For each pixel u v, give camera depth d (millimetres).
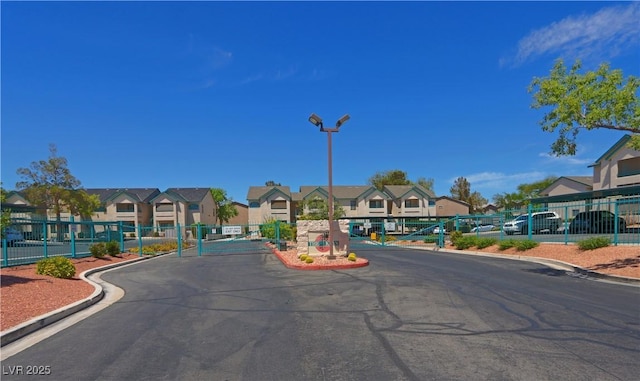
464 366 4832
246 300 9109
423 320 6945
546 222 26406
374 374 4668
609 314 7125
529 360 4980
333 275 12711
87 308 8742
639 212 15477
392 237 32281
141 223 59375
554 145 12539
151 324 7160
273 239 29453
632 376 4477
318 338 6062
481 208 78438
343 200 58844
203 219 61031
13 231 15945
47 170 41062
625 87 10688
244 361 5184
